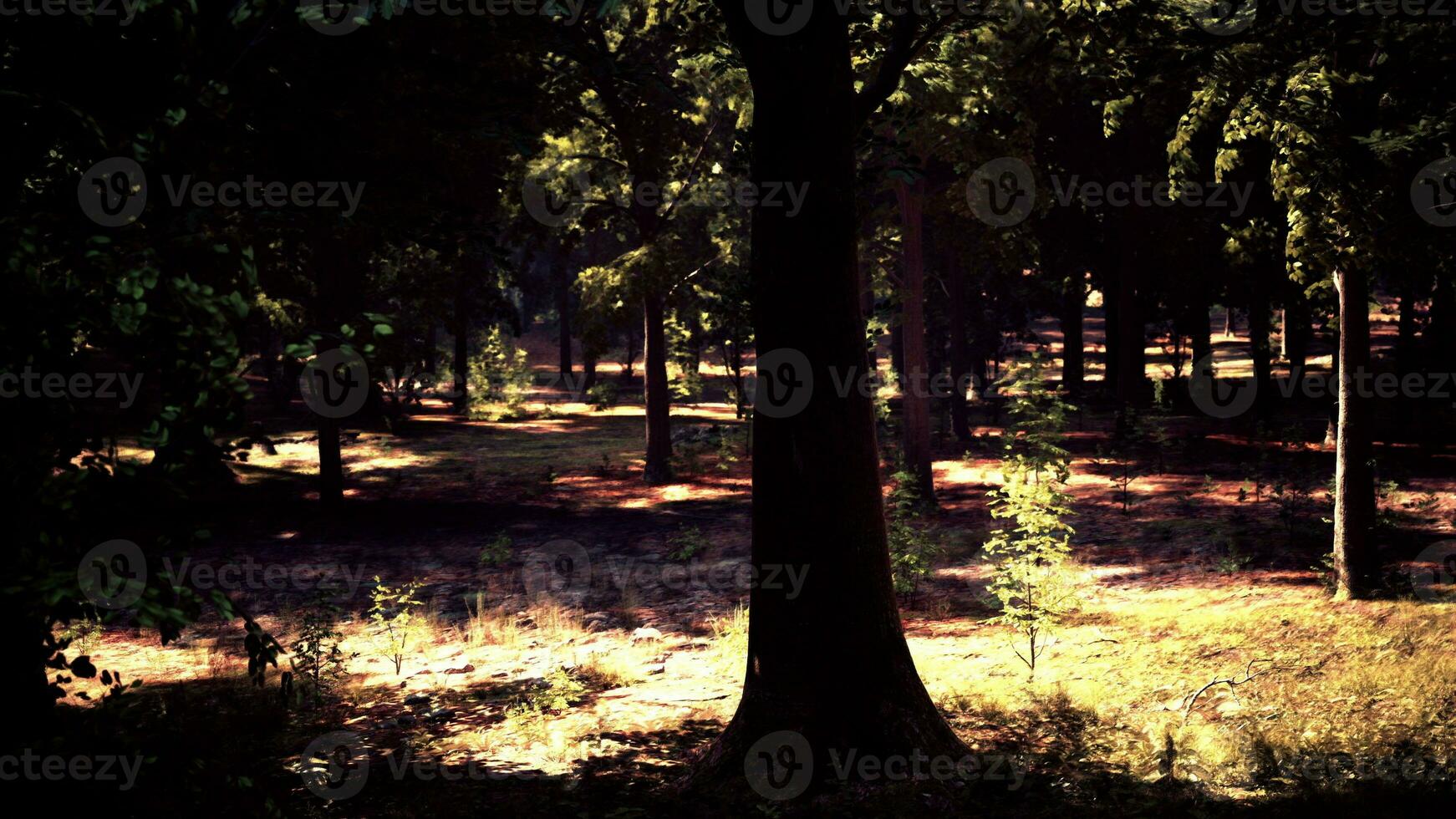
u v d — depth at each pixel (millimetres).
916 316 21688
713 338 42656
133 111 3779
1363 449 11750
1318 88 11078
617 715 9570
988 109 19625
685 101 17609
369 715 10062
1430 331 31797
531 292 60906
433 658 12727
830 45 7320
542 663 12148
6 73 3652
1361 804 5902
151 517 3471
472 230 7434
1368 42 10211
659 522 21891
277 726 9383
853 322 7562
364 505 24359
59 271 3535
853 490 7547
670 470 26969
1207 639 10602
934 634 12547
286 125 6457
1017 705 9023
